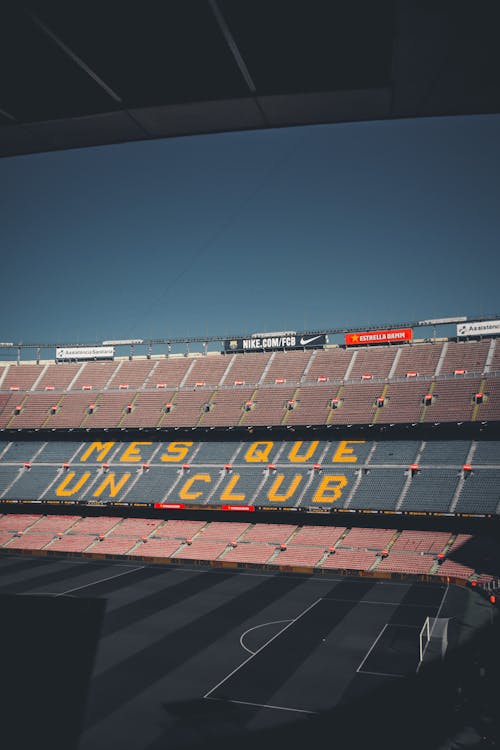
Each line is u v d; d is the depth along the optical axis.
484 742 24.64
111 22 7.35
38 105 9.22
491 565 57.22
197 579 58.50
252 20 7.33
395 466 71.31
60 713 27.48
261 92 8.82
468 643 38.09
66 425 88.25
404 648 37.66
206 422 83.00
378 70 8.21
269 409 82.75
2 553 71.69
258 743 25.23
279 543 67.56
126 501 75.44
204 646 38.72
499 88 8.58
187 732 26.39
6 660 34.19
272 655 36.94
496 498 62.59
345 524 69.88
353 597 51.28
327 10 7.07
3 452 88.88
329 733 26.05
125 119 9.69
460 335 84.69
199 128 10.06
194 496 74.19
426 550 61.78
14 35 7.64
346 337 89.75
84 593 52.41
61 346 102.38
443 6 6.64
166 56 8.01
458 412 72.88
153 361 99.31
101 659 36.03
